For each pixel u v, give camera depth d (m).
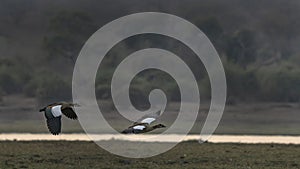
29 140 155.88
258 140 171.25
